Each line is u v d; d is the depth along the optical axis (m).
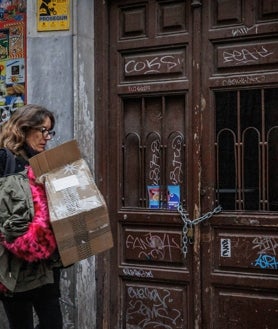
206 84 3.96
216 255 3.93
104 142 4.27
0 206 2.72
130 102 4.25
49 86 4.30
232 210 3.88
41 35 4.33
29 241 2.63
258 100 3.83
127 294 4.22
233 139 3.89
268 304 3.77
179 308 4.04
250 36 3.83
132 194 4.22
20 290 2.75
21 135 2.88
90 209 2.70
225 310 3.90
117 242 4.24
